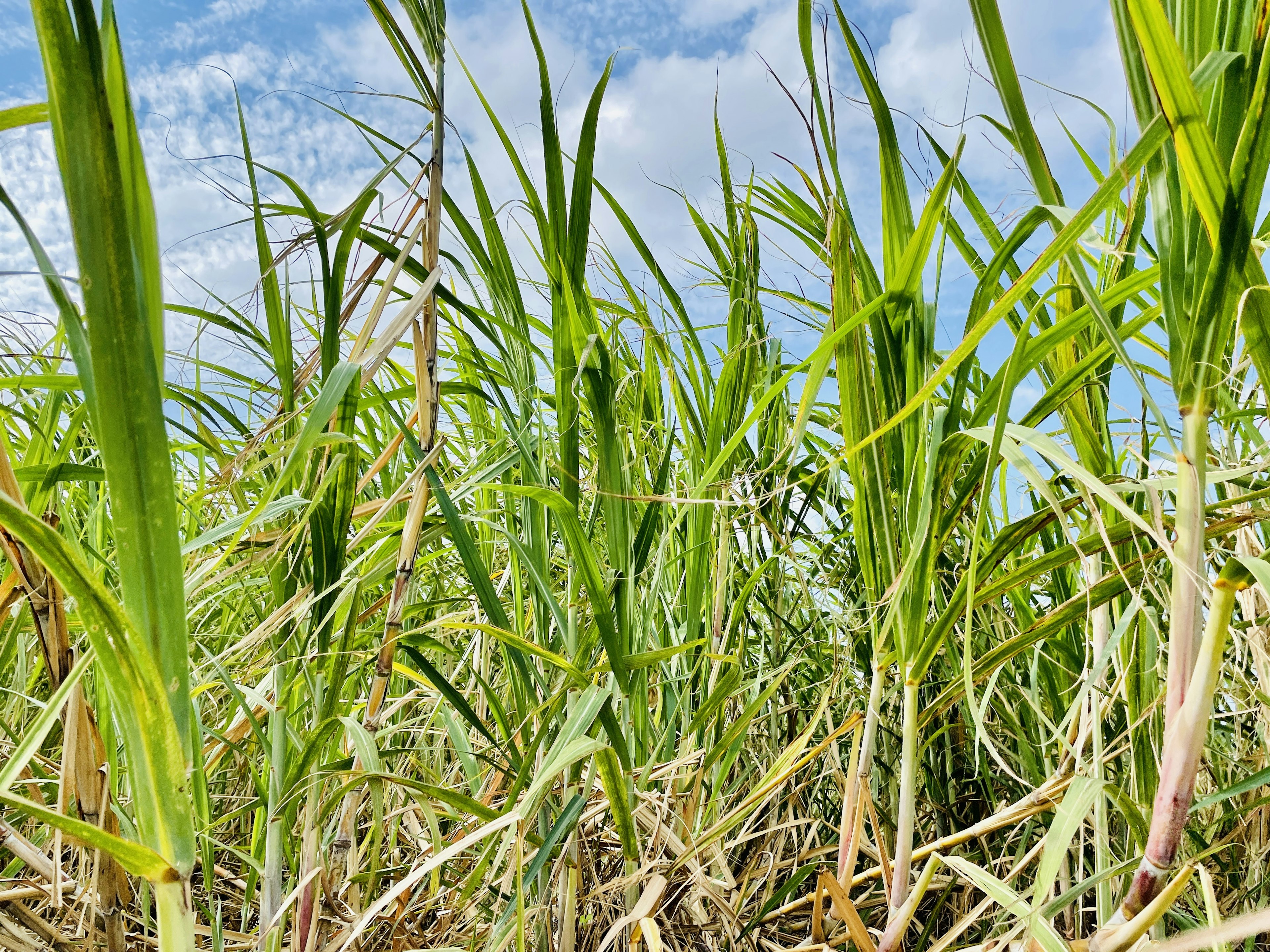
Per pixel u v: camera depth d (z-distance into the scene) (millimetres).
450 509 954
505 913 898
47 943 909
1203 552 612
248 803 1063
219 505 1005
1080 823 691
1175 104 512
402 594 992
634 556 1122
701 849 949
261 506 694
